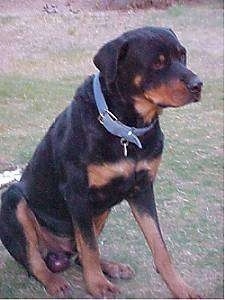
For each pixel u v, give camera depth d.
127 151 2.08
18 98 4.42
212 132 3.79
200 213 2.83
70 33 6.09
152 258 2.47
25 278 2.35
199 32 6.19
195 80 1.99
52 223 2.30
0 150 3.54
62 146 2.16
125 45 2.03
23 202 2.28
